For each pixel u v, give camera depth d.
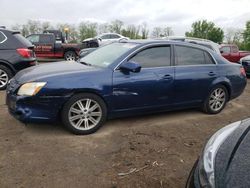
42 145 4.71
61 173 3.94
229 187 2.23
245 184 2.21
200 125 6.00
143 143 4.91
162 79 5.73
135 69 5.27
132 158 4.39
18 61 8.57
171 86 5.86
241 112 7.14
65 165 4.13
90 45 19.97
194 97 6.27
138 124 5.83
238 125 3.12
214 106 6.69
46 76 4.96
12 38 8.62
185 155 4.60
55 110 4.95
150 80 5.59
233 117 6.68
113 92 5.28
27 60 8.70
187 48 6.20
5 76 8.55
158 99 5.77
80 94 5.05
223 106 6.83
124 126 5.68
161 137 5.23
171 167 4.21
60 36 25.33
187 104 6.23
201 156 2.80
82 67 5.46
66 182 3.75
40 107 4.88
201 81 6.26
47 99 4.86
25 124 5.50
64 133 5.20
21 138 4.94
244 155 2.52
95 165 4.16
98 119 5.27
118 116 5.53
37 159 4.26
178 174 4.05
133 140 5.01
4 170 3.95
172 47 6.00
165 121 6.10
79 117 5.12
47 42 18.83
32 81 4.89
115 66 5.35
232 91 6.85
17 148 4.58
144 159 4.39
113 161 4.29
